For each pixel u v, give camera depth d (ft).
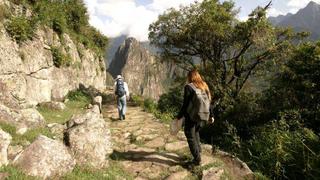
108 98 83.25
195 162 24.29
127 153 27.55
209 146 29.01
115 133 35.76
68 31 86.94
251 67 88.28
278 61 82.48
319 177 25.68
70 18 95.61
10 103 33.53
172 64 100.83
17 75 46.73
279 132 34.68
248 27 80.02
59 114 44.16
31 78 52.44
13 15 51.34
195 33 84.23
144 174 23.39
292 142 30.55
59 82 66.90
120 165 24.44
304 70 58.90
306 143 31.01
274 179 26.96
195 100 22.41
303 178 27.20
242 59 89.56
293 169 27.94
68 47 77.00
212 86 85.56
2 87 39.58
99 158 22.54
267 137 34.86
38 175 18.33
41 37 59.98
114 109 59.16
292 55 73.00
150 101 68.95
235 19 85.46
